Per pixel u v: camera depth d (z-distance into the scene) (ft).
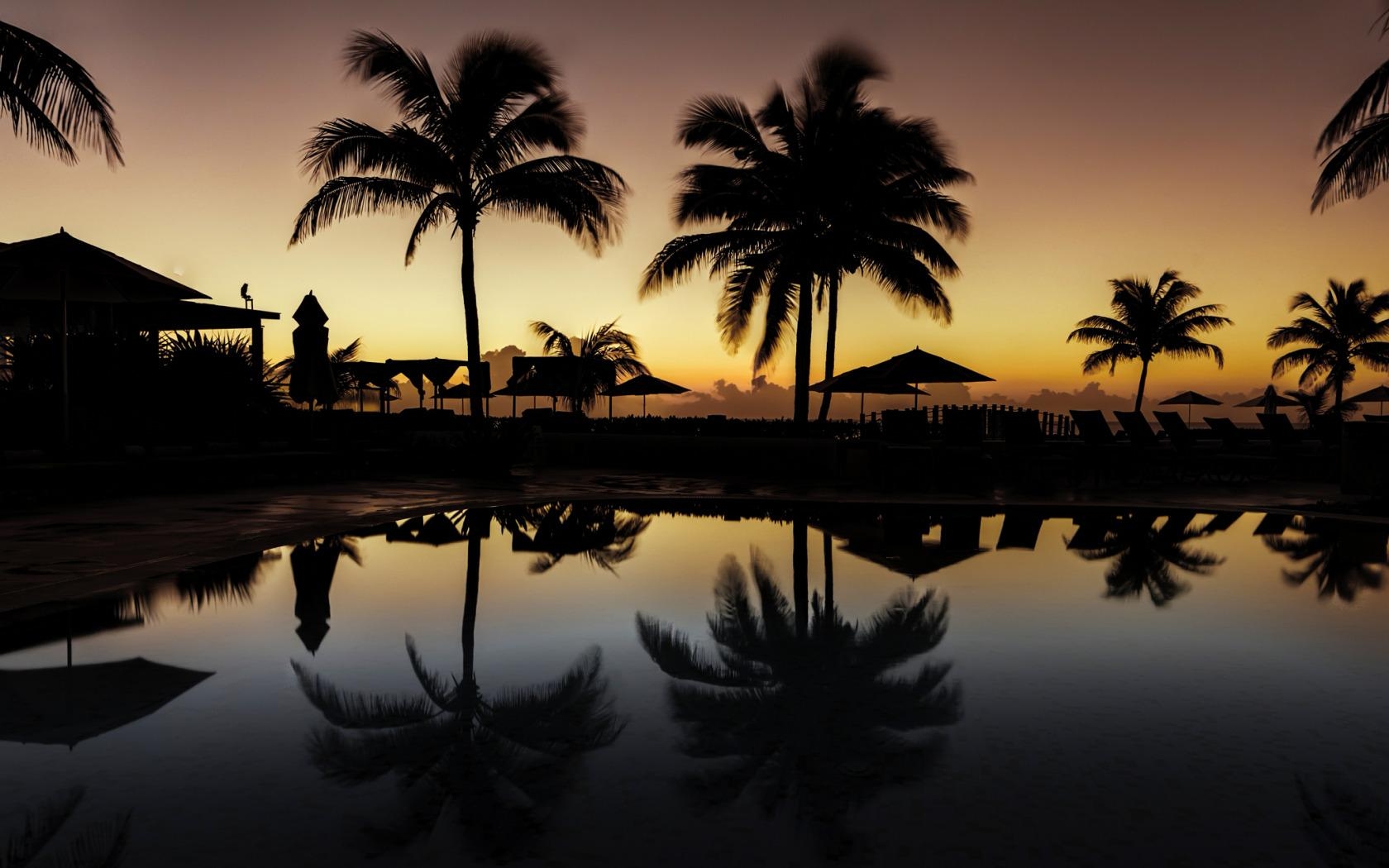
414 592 16.56
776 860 6.39
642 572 18.95
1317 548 22.84
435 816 7.09
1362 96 43.27
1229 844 6.64
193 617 14.32
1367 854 6.50
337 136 54.75
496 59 56.08
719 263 69.92
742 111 67.82
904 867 6.29
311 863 6.29
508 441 50.24
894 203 67.26
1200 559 21.08
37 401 40.55
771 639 13.17
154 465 34.32
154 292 40.24
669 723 9.43
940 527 27.09
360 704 9.98
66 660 11.73
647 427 62.28
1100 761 8.32
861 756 8.45
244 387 49.80
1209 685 10.85
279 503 31.55
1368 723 9.44
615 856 6.44
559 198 58.03
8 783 7.68
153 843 6.56
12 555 19.63
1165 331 128.16
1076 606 15.62
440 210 58.44
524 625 13.98
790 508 32.91
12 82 38.47
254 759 8.29
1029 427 44.60
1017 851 6.54
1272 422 51.47
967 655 12.30
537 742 8.82
